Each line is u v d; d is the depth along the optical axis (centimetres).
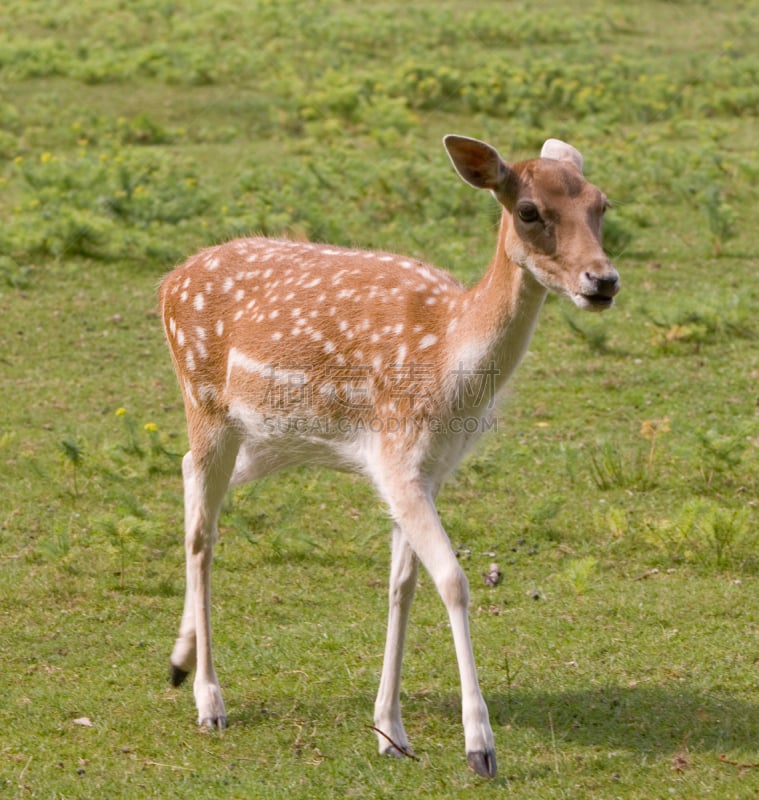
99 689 1020
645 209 2631
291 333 950
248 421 983
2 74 3988
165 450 1510
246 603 1192
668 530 1291
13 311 2092
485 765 829
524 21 4744
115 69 3991
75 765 896
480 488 1469
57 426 1661
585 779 864
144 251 2342
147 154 3044
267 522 1386
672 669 1045
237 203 2544
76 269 2308
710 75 4044
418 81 3825
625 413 1691
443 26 4703
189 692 1017
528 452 1513
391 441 898
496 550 1315
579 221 850
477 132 3441
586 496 1441
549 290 887
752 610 1155
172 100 3775
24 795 851
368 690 1016
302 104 3600
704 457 1449
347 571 1271
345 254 998
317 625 1141
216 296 1012
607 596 1194
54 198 2583
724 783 856
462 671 840
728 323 1972
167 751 919
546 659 1069
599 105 3628
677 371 1836
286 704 995
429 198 2659
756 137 3441
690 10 5341
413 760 897
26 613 1168
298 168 2839
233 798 845
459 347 884
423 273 953
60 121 3472
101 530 1257
